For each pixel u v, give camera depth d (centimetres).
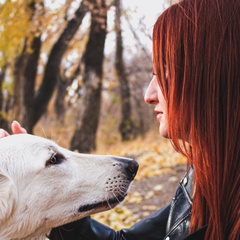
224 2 181
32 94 1577
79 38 1875
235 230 174
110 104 2803
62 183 254
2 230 246
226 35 177
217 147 177
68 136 2034
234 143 176
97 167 260
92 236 247
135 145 1529
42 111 1602
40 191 251
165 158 1044
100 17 1405
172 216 204
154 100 208
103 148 1819
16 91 1577
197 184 189
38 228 255
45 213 253
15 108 1587
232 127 175
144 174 891
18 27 1180
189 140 191
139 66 2089
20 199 247
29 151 254
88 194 255
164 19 192
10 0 1141
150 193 756
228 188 178
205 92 178
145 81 2158
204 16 180
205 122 179
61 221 254
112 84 2150
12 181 244
